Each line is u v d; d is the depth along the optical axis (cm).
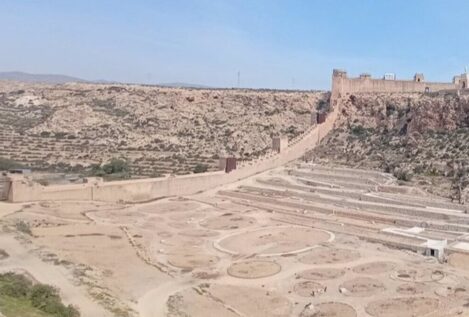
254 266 7012
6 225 7656
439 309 5562
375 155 13088
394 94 15025
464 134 12094
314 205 10356
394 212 9619
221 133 17150
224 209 10412
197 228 8975
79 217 9056
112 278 6200
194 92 19712
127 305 5266
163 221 9388
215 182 12250
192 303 5653
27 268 5778
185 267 6950
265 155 13750
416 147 12556
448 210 9288
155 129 17850
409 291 6088
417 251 7606
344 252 7606
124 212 9869
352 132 14750
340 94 15688
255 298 5941
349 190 11144
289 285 6350
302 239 8312
